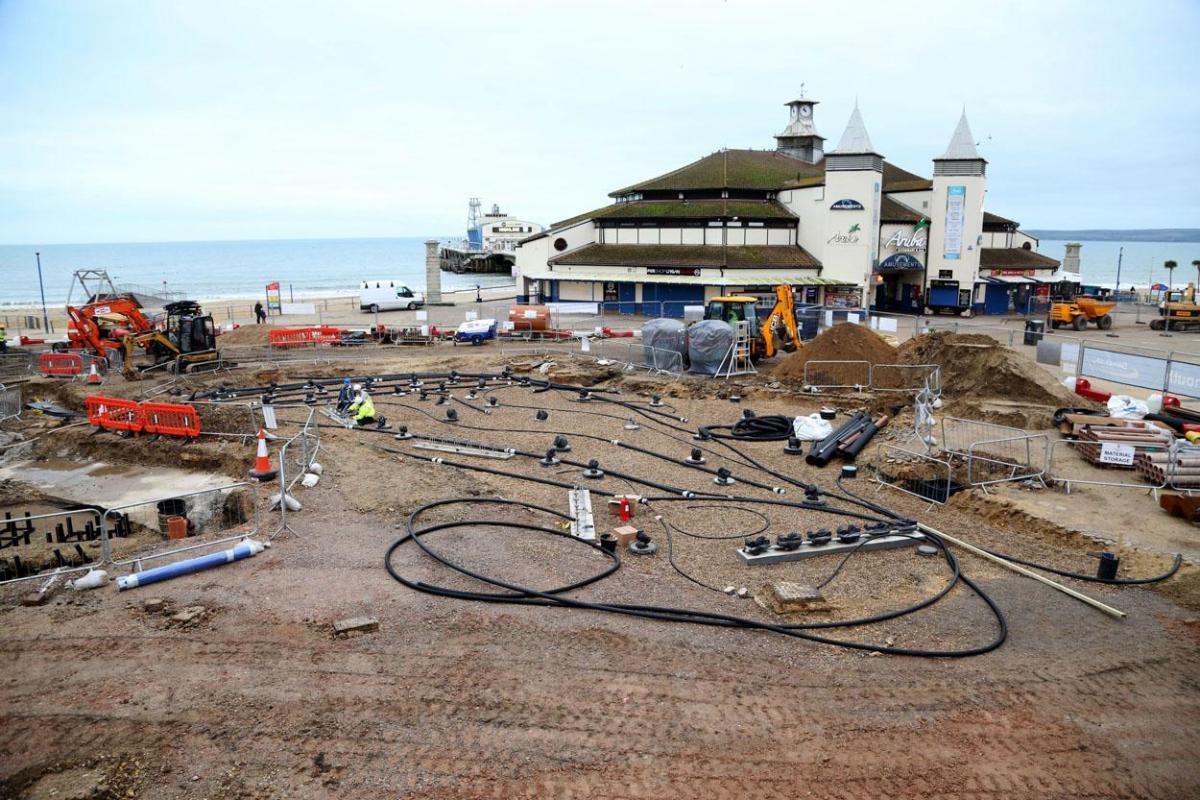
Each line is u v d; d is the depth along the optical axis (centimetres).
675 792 731
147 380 3172
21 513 1911
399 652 973
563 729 823
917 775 763
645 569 1267
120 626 1043
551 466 1841
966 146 5512
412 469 1797
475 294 8262
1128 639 1038
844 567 1288
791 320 3388
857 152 5275
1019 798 736
